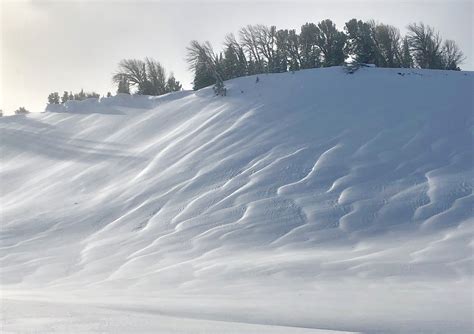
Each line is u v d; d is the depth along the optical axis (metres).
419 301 16.83
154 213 36.16
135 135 53.31
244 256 27.23
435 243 26.36
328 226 30.31
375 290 19.41
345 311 15.39
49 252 32.81
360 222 30.33
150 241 31.86
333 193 33.97
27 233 37.28
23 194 47.34
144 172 43.78
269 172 37.69
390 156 37.44
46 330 11.56
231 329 12.38
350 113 43.94
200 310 15.59
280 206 33.25
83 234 35.56
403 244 26.89
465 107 42.91
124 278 25.36
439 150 37.53
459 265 22.81
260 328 12.60
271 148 41.03
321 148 39.69
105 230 35.41
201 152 43.31
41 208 42.19
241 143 42.88
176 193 38.12
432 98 44.81
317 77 51.44
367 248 26.88
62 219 38.84
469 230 27.55
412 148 38.12
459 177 33.78
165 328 12.13
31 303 15.67
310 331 12.40
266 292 19.78
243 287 21.17
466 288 19.19
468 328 13.20
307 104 46.50
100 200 40.94
